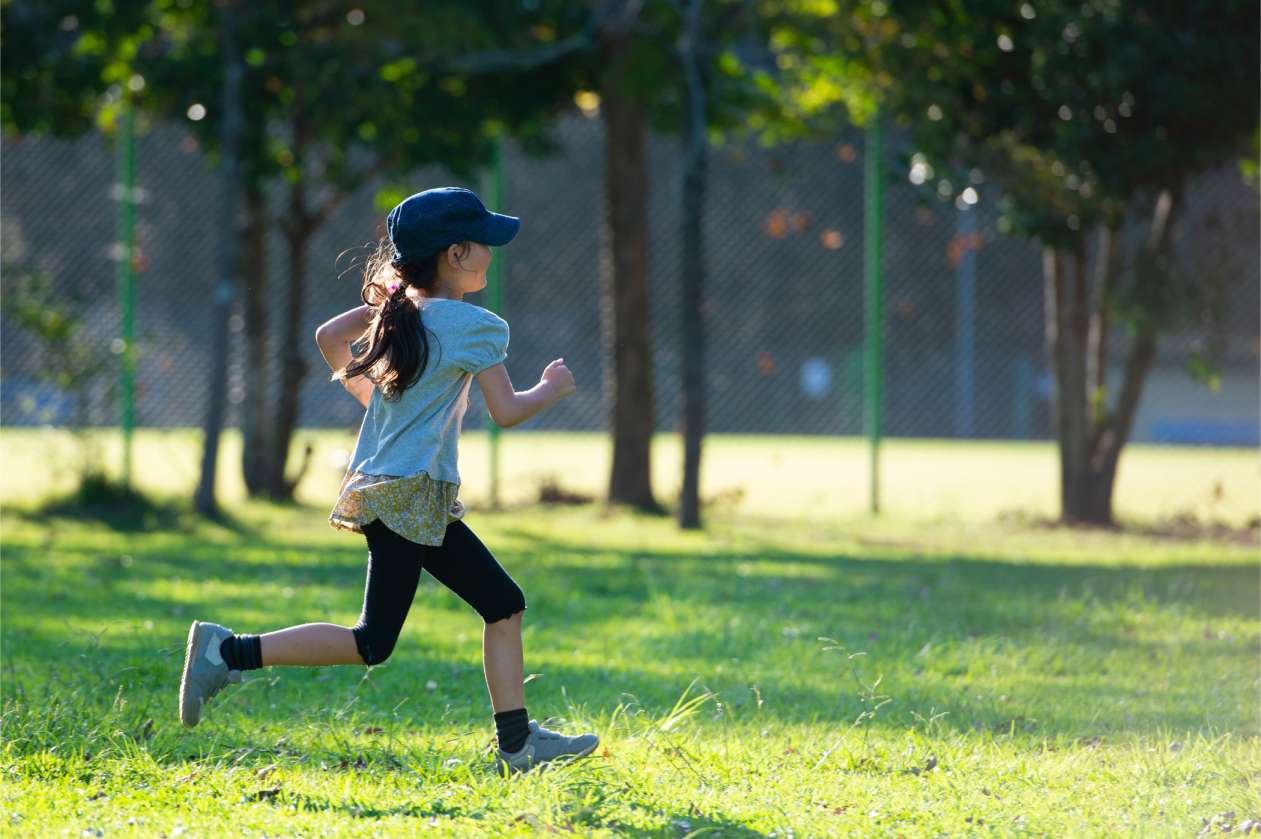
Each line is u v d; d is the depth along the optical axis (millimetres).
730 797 7320
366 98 23188
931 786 7570
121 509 23516
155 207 44094
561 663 11289
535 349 46031
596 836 6555
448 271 7648
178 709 9227
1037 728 9102
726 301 47281
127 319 24594
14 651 11430
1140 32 19984
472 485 30016
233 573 16766
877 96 23344
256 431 26438
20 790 7164
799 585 16078
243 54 23109
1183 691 10438
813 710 9555
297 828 6570
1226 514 26344
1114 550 20703
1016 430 47562
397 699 9898
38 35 23062
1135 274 23281
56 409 24266
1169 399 48750
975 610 14133
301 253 26750
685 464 22812
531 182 45875
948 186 22719
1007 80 21484
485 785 7371
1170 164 20578
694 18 22609
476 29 23062
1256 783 7469
